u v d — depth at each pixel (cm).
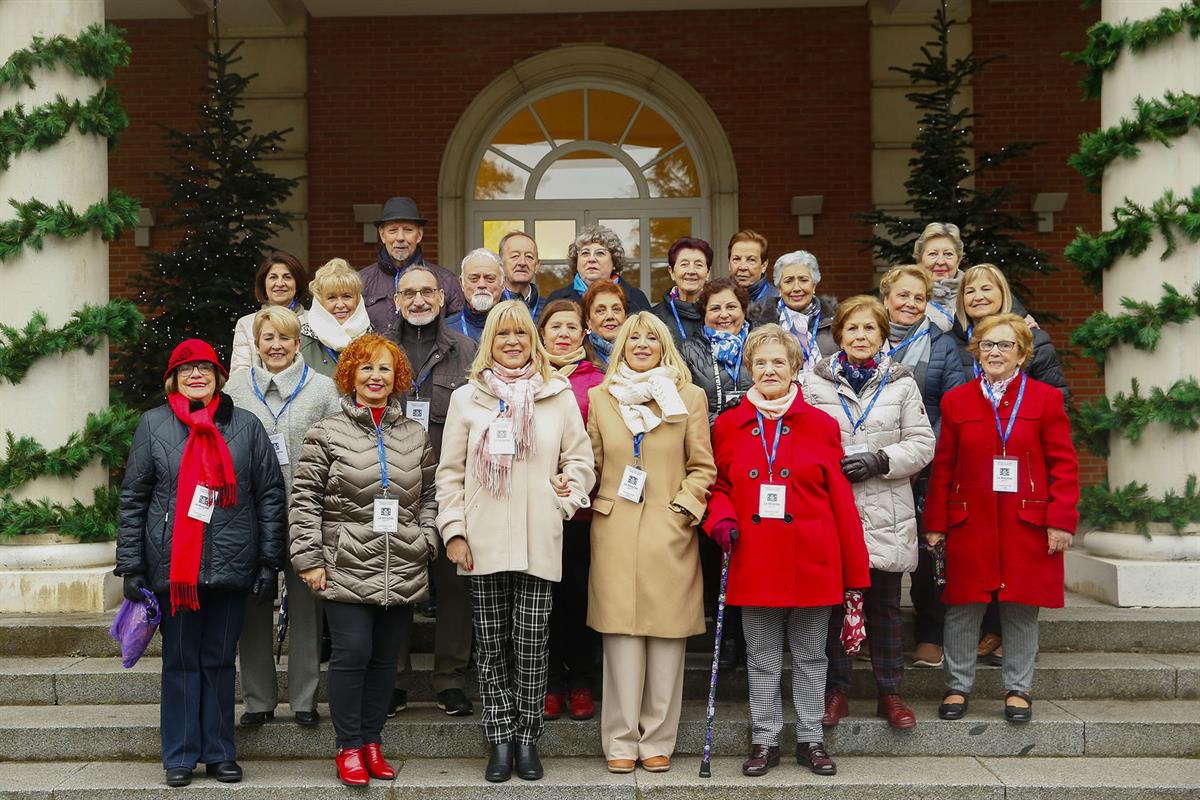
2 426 557
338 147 1018
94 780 410
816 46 1013
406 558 401
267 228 852
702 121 1016
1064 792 401
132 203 586
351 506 398
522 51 1021
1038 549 426
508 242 533
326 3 991
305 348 477
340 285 478
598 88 1034
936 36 996
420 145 1019
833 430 422
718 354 464
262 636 434
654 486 419
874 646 441
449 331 483
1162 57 553
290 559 425
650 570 413
